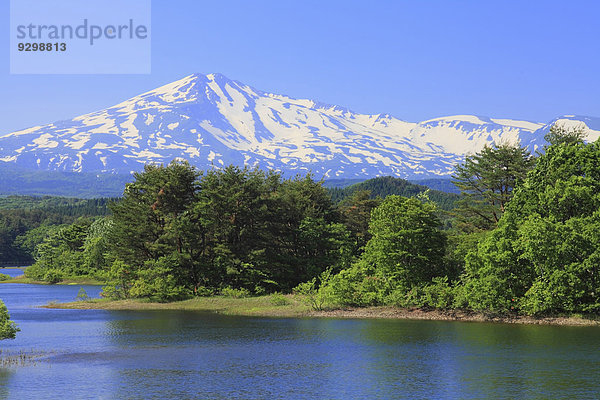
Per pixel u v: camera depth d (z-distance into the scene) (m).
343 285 69.69
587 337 49.66
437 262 70.81
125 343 49.38
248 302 79.81
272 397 32.41
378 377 36.69
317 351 45.19
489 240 62.31
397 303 67.44
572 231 56.66
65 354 44.50
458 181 97.38
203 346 47.75
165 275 87.31
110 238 98.81
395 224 70.25
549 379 35.69
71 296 102.31
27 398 32.06
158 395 32.72
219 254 90.12
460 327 56.38
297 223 101.56
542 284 57.66
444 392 33.22
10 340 51.12
